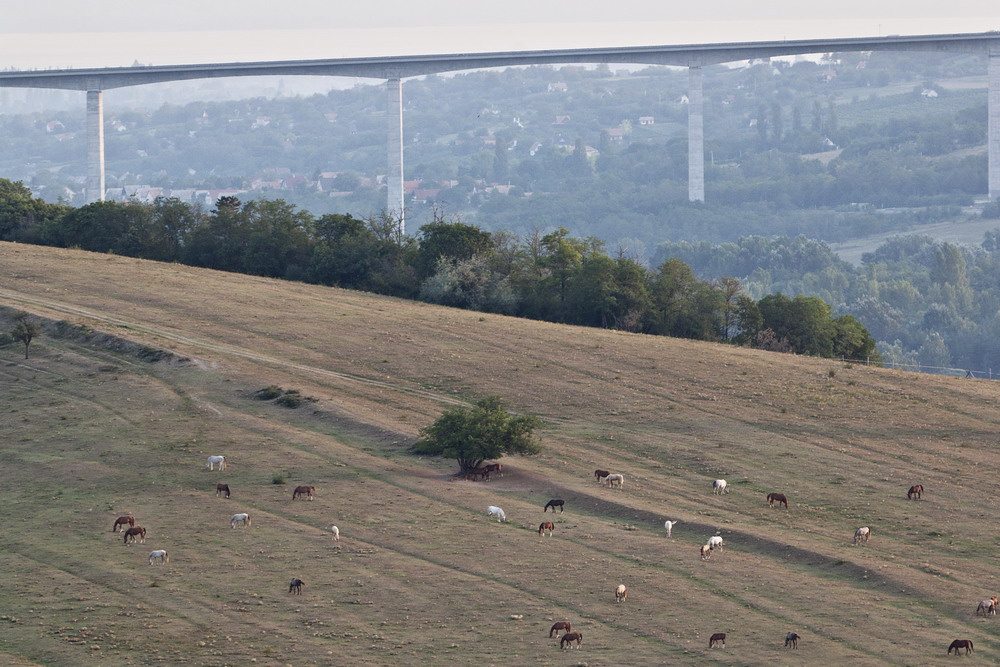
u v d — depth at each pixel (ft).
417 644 609.01
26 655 598.34
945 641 613.52
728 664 586.04
